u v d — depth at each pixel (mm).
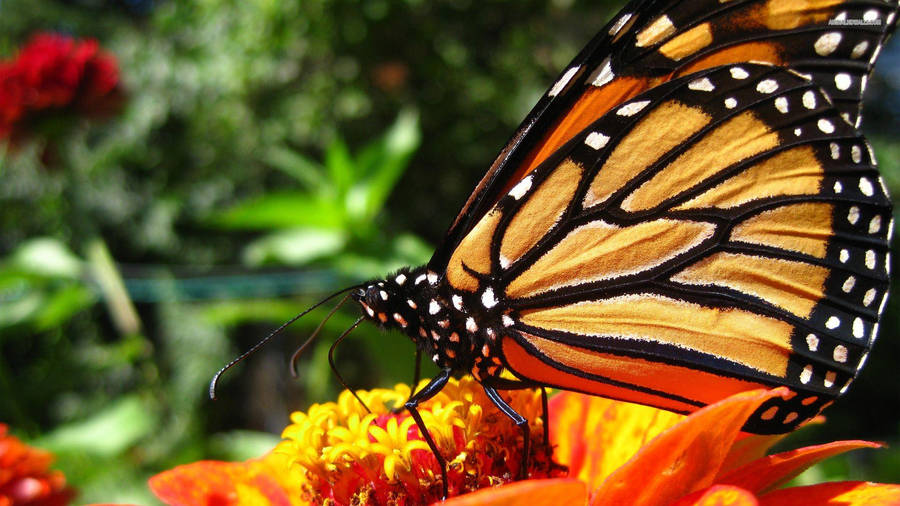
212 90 794
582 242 184
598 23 838
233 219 316
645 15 183
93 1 984
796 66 181
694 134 182
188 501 189
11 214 770
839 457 264
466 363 187
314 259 314
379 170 320
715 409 164
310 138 776
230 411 816
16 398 333
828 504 171
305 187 774
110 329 822
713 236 182
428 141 772
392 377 267
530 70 808
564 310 185
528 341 186
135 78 820
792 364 180
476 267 186
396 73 765
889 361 852
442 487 180
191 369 791
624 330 184
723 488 164
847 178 178
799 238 180
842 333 178
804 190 180
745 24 182
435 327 188
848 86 179
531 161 186
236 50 767
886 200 177
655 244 183
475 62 801
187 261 849
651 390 185
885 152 891
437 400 187
